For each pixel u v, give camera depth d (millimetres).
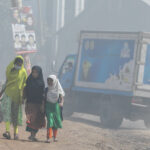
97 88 57500
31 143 28141
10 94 28469
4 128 34500
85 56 59406
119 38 55969
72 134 39156
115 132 48125
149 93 54969
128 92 54250
